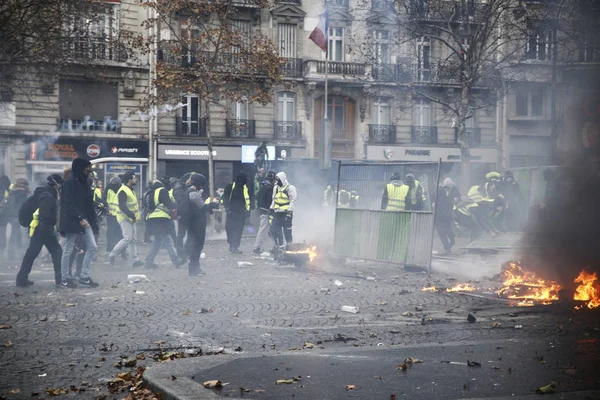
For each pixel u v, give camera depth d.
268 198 19.80
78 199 12.77
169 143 40.53
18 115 37.38
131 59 39.38
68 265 12.88
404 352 7.02
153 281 13.73
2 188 23.31
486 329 8.72
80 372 6.74
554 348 7.21
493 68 36.00
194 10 36.22
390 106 45.59
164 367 6.31
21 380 6.45
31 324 9.26
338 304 10.93
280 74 38.19
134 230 17.05
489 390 5.51
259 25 42.84
